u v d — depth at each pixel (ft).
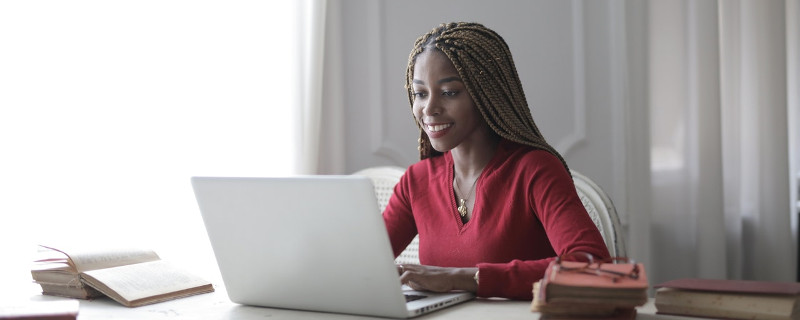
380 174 7.59
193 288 4.66
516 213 4.95
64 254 4.67
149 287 4.51
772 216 8.81
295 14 8.16
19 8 6.58
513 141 5.10
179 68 7.47
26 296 4.78
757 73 8.83
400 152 8.98
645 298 3.34
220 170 7.73
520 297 4.24
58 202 6.77
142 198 7.23
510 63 5.22
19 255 6.53
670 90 8.77
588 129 8.80
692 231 8.84
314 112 8.32
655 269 8.82
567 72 8.79
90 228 6.92
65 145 6.81
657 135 8.80
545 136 8.84
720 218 8.66
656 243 8.87
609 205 5.81
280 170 8.14
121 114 7.11
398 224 5.73
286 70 8.15
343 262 3.86
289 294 4.13
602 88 8.79
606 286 3.36
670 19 8.73
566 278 3.47
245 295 4.28
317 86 8.34
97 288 4.45
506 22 8.81
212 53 7.68
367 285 3.84
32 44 6.64
